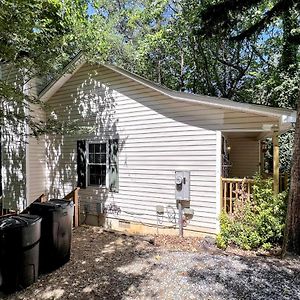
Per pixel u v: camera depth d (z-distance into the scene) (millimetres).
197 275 4055
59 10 8961
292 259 4691
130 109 7527
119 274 4133
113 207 7836
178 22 13195
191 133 6621
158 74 15453
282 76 10992
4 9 4918
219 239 5465
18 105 7934
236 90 15094
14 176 8953
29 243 3773
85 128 7750
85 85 8422
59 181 8953
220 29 5859
